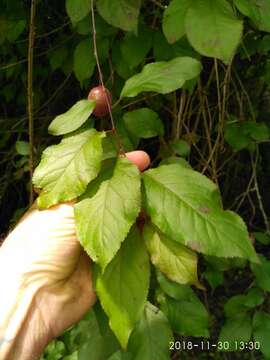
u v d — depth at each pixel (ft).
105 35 1.41
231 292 2.34
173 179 0.85
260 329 1.49
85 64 1.43
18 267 1.06
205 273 1.55
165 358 1.14
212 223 0.81
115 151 0.94
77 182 0.82
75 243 1.07
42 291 1.08
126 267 0.83
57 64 1.78
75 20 1.11
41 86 2.15
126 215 0.78
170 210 0.82
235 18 0.97
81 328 1.30
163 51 1.32
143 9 1.46
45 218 1.07
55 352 1.74
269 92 2.20
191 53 1.31
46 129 2.14
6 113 2.32
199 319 1.27
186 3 1.04
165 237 0.85
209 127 1.72
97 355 1.17
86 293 1.14
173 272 0.84
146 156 1.03
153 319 1.16
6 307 1.04
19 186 2.46
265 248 2.41
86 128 1.12
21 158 2.23
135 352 1.14
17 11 1.83
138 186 0.80
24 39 1.92
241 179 2.36
